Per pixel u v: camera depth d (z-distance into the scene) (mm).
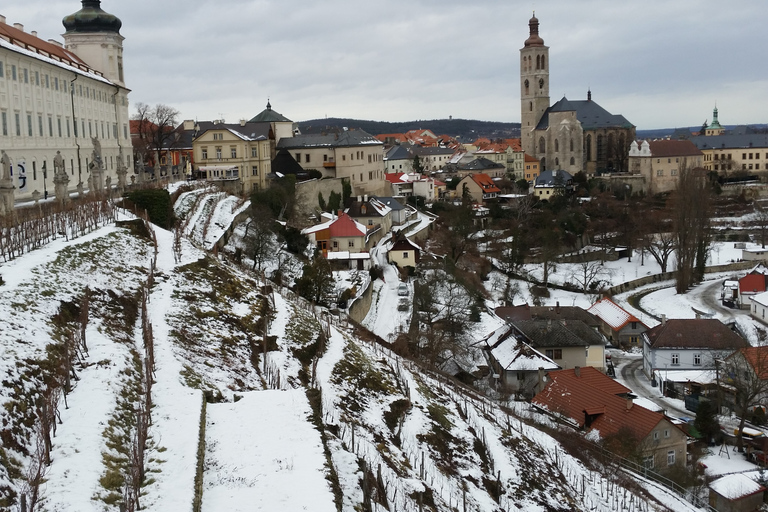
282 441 31641
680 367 93375
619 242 178875
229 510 26000
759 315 120188
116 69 125438
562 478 49938
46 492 25203
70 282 45656
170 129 187125
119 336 41625
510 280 148500
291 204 130875
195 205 94438
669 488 56469
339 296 86062
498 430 54469
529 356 80250
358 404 45781
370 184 178375
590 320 107188
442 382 65000
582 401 68062
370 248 131500
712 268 159625
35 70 89938
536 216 186500
